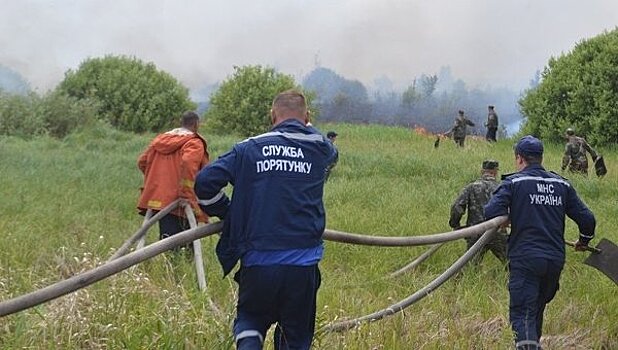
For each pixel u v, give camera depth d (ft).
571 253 27.04
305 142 12.28
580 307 20.98
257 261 11.69
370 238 14.98
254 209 11.81
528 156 17.87
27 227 24.91
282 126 12.40
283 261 11.67
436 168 50.11
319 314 16.99
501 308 20.42
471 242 25.67
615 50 80.38
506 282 24.07
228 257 12.24
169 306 15.42
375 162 52.90
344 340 15.55
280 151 12.06
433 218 33.01
